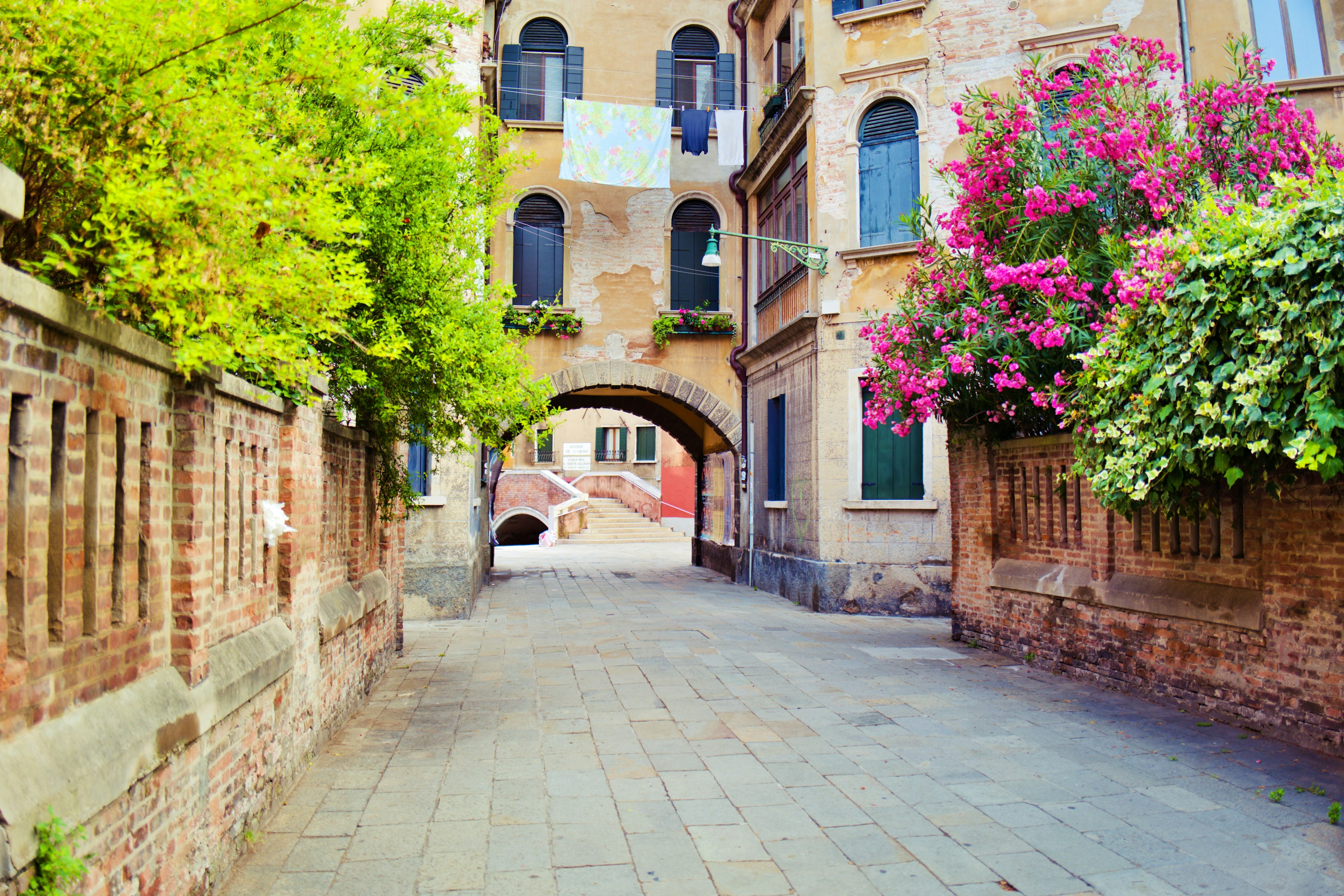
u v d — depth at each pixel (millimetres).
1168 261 6180
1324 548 6145
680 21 20078
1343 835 4641
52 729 2695
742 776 5758
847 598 14367
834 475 14641
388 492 8922
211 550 4086
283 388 5188
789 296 16484
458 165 7816
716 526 22719
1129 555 8203
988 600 10531
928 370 9672
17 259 3061
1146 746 6363
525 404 9008
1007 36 13953
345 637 7168
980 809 5098
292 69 4605
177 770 3518
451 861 4375
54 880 2438
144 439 3512
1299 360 5352
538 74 19781
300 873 4215
